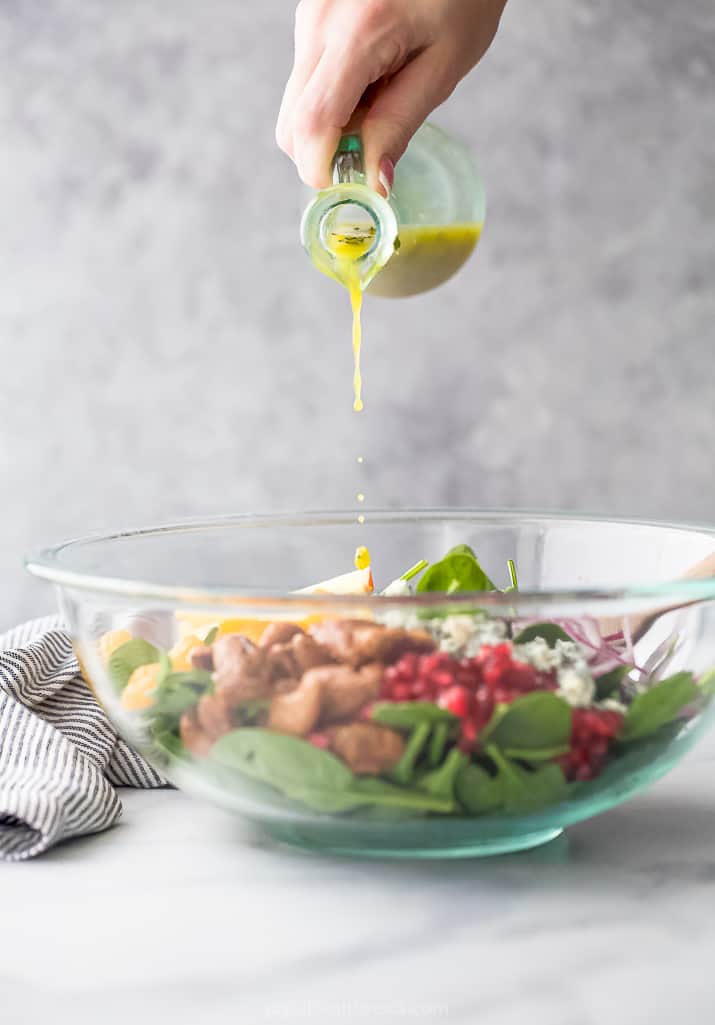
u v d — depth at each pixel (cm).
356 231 86
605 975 63
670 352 205
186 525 84
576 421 206
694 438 207
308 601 65
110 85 200
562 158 201
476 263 203
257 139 200
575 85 200
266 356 205
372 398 206
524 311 204
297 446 207
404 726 65
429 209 92
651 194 202
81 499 208
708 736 92
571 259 203
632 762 68
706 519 209
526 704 65
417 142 93
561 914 68
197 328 204
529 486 208
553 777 67
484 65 200
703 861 73
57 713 85
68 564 71
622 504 208
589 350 205
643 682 69
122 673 70
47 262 204
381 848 71
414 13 89
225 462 207
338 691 65
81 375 206
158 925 67
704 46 198
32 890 70
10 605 210
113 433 207
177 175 202
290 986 62
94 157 201
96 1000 61
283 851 74
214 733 66
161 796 82
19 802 73
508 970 63
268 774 66
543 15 198
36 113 201
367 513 88
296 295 204
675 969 63
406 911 68
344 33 88
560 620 66
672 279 204
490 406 206
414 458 207
